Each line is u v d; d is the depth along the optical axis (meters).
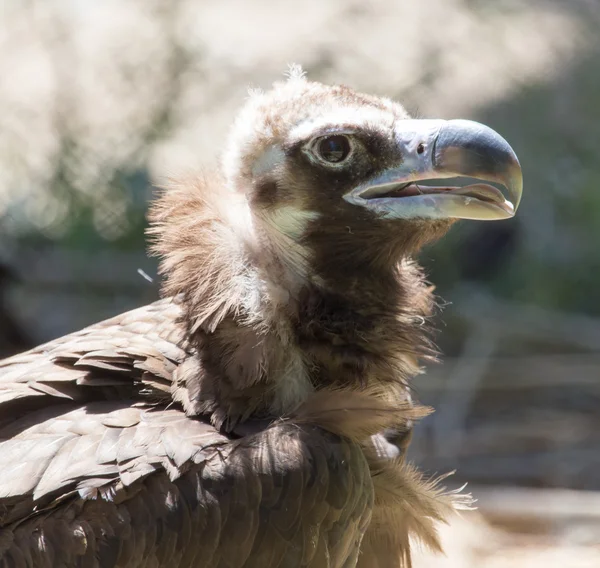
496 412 20.98
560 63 32.16
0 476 8.25
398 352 9.69
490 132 9.27
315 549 8.27
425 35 32.28
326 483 8.31
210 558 8.09
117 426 8.56
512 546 15.79
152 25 27.67
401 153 9.33
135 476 8.13
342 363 9.28
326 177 9.35
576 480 18.67
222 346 8.90
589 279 25.42
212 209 9.38
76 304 23.14
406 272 10.14
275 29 32.38
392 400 9.71
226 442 8.45
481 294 24.62
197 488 8.19
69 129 25.42
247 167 9.58
